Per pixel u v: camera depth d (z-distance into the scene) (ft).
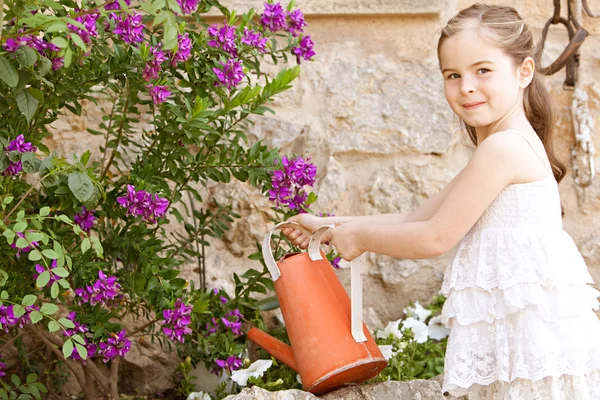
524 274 4.96
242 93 6.29
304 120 8.59
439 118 8.59
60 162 5.45
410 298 8.77
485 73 5.21
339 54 8.59
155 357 8.06
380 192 8.61
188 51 5.95
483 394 5.44
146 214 5.99
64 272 5.08
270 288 7.12
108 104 8.30
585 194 8.65
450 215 5.13
